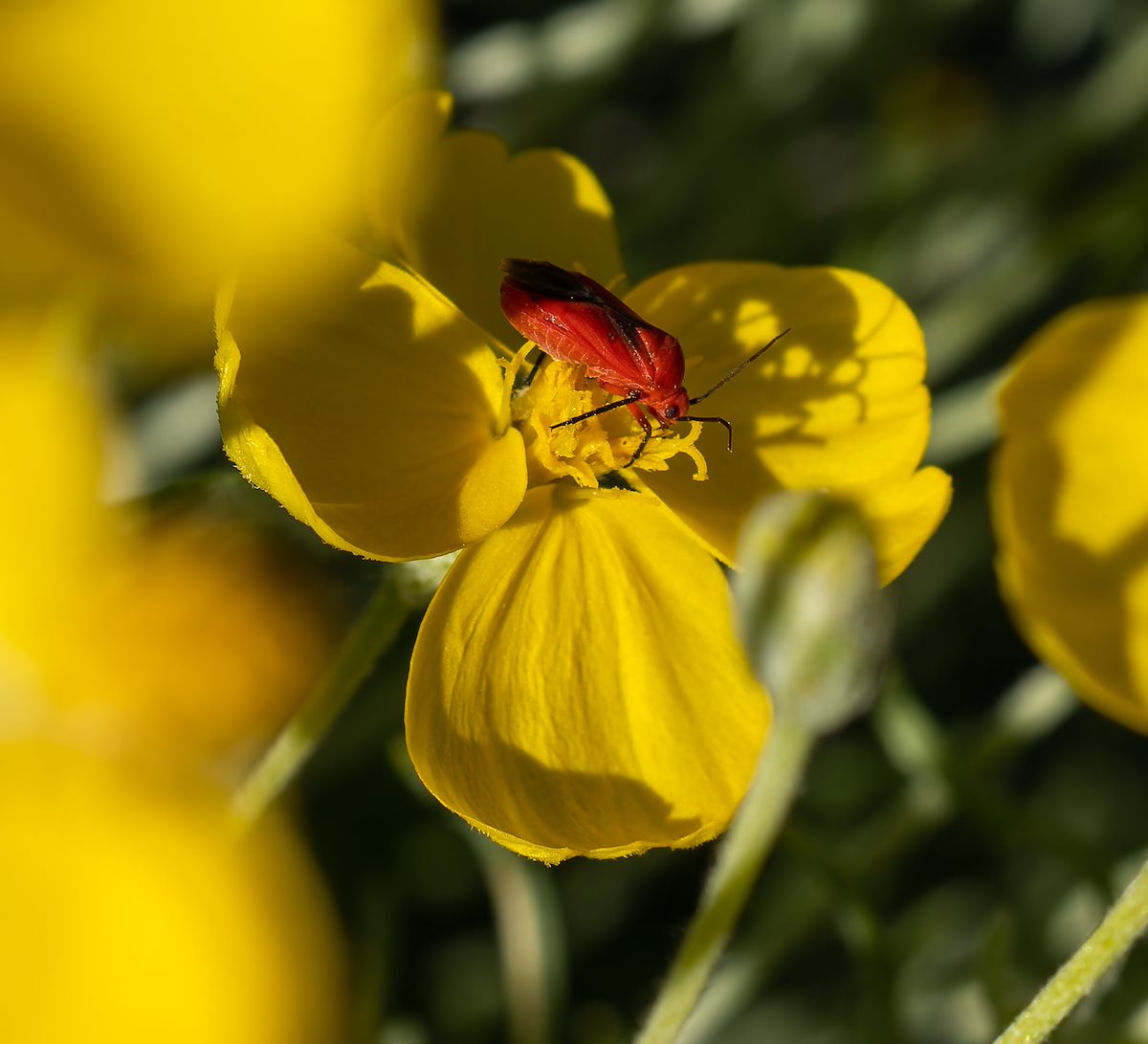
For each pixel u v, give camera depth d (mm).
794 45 165
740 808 105
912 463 109
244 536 115
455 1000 137
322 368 105
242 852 77
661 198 159
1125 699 113
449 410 107
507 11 176
